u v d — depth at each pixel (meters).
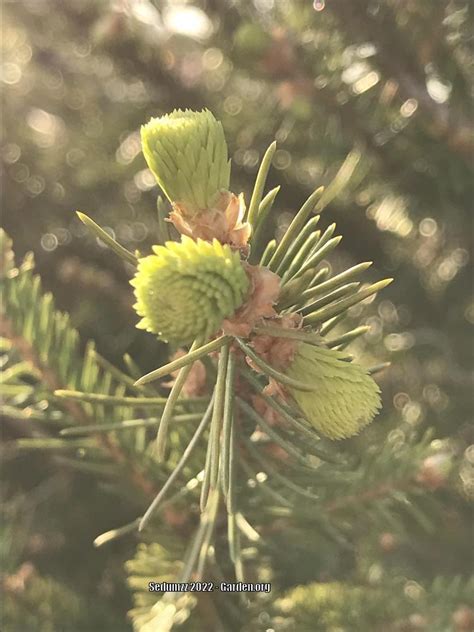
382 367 0.12
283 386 0.11
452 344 0.34
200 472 0.15
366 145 0.25
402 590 0.22
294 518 0.18
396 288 0.34
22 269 0.16
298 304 0.11
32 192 0.37
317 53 0.23
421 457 0.18
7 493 0.35
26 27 0.34
